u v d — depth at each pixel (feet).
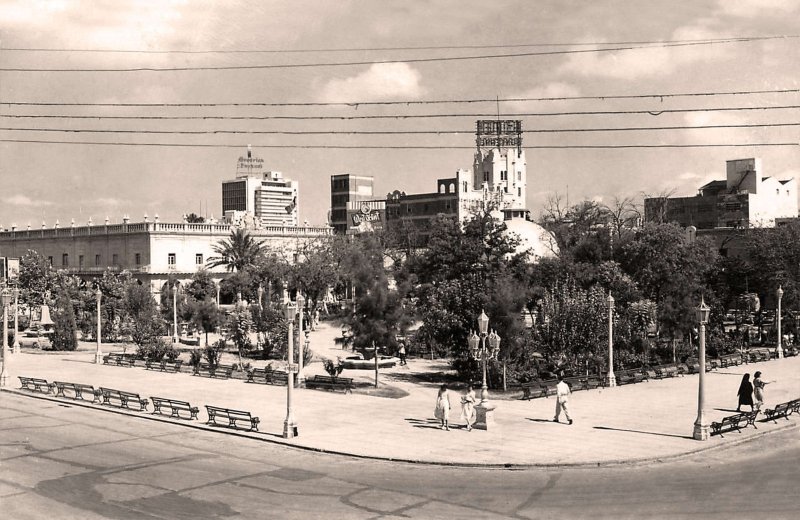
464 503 77.87
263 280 316.60
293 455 100.68
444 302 171.01
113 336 272.72
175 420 123.13
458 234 236.84
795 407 128.57
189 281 374.43
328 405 136.67
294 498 79.82
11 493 81.41
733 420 113.50
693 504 76.79
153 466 93.81
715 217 421.18
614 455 98.53
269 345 213.25
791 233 266.36
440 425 118.62
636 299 207.21
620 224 275.39
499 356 163.63
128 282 299.38
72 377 173.37
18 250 454.81
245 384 162.40
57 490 82.64
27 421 123.75
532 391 153.79
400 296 162.50
